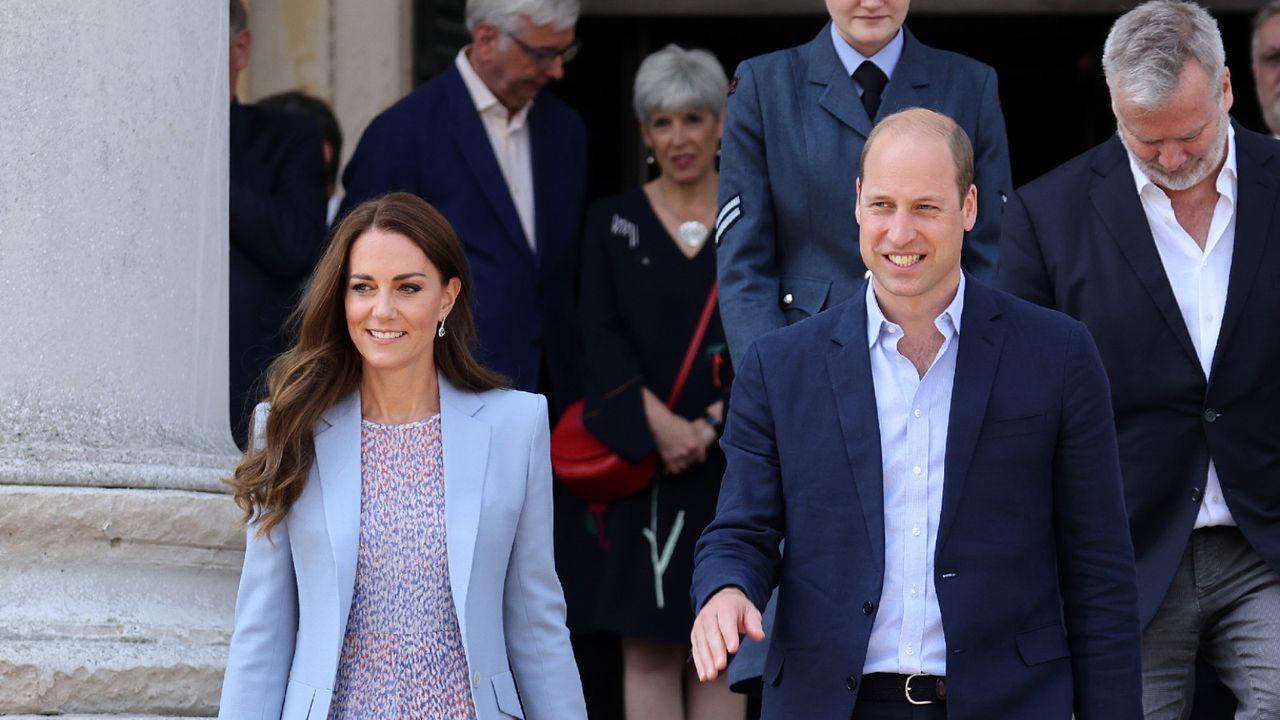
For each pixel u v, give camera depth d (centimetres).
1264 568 1761
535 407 1539
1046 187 1819
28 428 1766
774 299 1889
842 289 1873
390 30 3094
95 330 1819
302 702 1441
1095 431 1430
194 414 1922
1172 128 1695
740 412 1482
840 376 1442
